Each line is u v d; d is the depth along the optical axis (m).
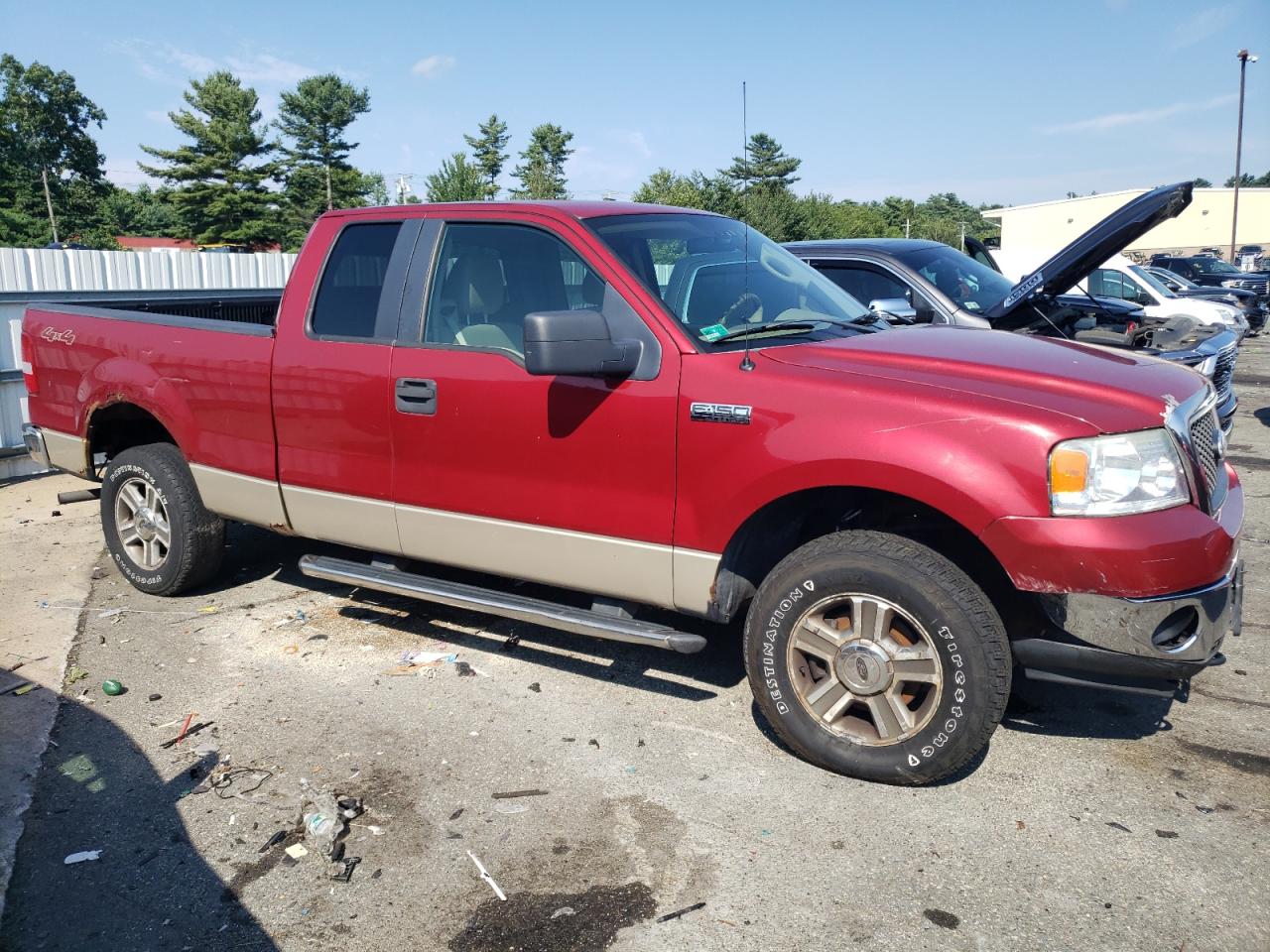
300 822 3.21
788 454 3.26
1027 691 4.13
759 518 3.46
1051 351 3.66
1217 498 3.38
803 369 3.38
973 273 7.27
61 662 4.48
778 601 3.40
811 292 4.38
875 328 4.16
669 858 3.00
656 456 3.53
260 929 2.73
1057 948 2.59
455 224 4.18
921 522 3.59
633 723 3.87
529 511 3.85
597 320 3.40
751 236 4.62
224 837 3.15
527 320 3.35
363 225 4.43
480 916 2.76
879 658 3.25
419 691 4.17
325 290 4.46
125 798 3.37
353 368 4.22
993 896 2.79
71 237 88.12
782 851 3.02
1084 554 2.94
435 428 4.01
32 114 86.19
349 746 3.71
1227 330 8.39
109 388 5.11
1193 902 2.76
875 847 3.04
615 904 2.80
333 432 4.32
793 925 2.70
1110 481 2.97
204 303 6.30
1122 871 2.90
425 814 3.26
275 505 4.64
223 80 72.12
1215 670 4.32
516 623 4.92
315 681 4.27
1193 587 2.98
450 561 4.15
